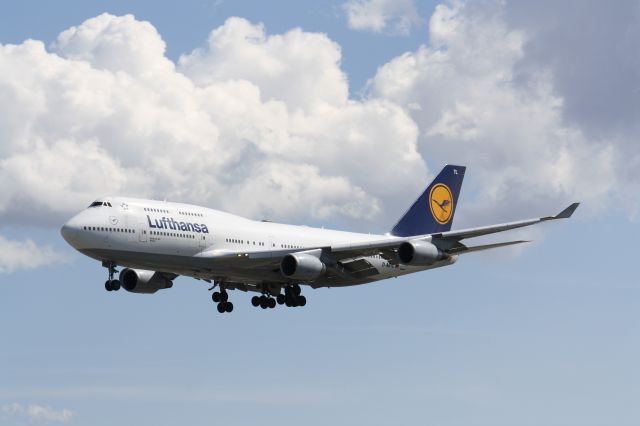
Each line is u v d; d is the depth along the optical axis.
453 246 61.16
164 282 66.19
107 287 59.41
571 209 55.84
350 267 64.94
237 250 62.59
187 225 60.50
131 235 57.88
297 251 61.56
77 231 56.75
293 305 67.00
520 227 58.16
